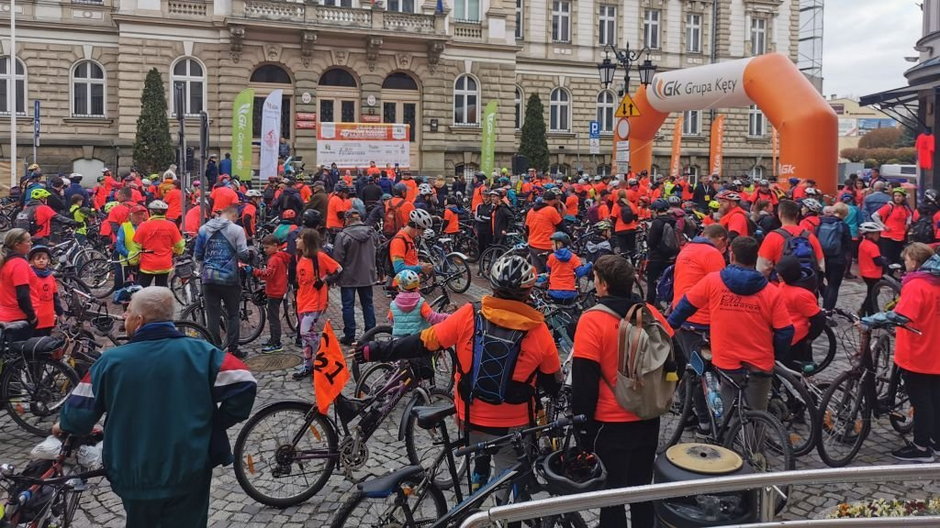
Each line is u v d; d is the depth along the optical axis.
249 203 16.66
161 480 3.72
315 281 8.87
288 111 31.88
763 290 5.77
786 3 43.28
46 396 7.07
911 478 3.26
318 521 5.48
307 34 30.95
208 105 30.36
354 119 33.00
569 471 4.10
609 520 4.32
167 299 4.00
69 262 13.36
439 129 34.38
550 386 4.46
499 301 4.32
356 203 15.89
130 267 11.80
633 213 14.80
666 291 9.68
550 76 38.34
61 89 29.28
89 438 4.55
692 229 13.77
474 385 4.29
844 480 3.23
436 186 22.38
